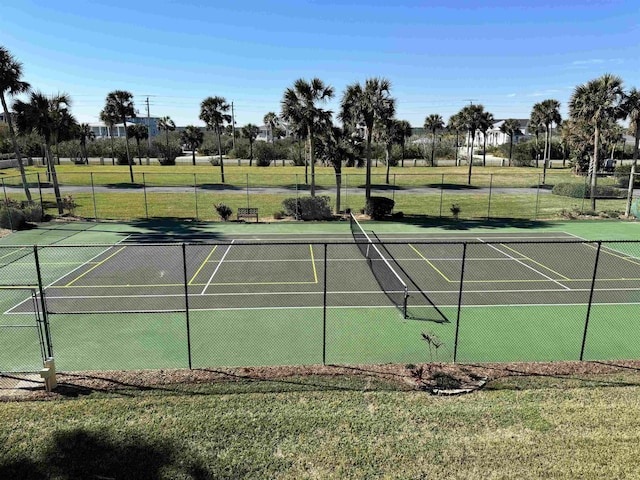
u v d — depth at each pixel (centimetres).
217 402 857
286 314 1375
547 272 1831
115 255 2098
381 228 2756
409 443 747
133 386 914
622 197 3847
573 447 738
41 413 821
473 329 1269
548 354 1123
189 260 2014
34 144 7281
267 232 2627
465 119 4966
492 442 750
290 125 3062
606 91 2906
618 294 1568
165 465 695
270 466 695
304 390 900
